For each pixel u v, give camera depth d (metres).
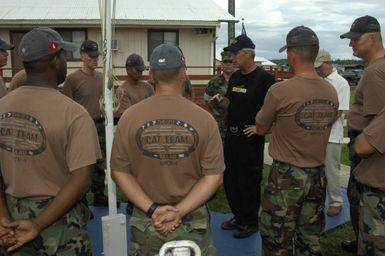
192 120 1.83
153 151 1.83
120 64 13.88
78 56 13.29
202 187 1.87
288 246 2.77
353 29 2.86
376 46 2.81
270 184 2.77
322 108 2.58
